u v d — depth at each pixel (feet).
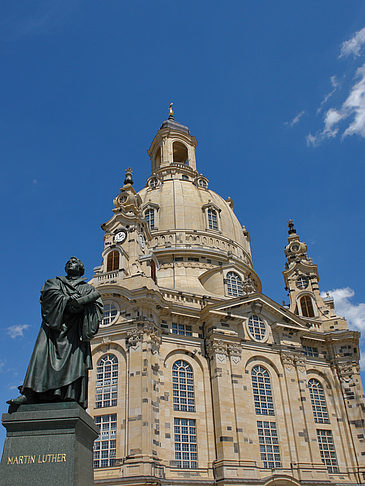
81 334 51.13
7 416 44.78
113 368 177.68
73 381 48.21
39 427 44.50
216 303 201.16
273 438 188.75
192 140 351.87
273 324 215.31
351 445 209.15
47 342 49.75
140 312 183.32
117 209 224.12
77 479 42.19
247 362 200.44
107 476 154.71
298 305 257.55
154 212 272.72
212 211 281.33
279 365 207.51
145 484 148.15
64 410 45.06
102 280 200.44
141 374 170.50
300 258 271.69
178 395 182.70
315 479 182.60
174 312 196.13
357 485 197.36
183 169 320.70
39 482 41.73
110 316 188.14
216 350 192.34
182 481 162.61
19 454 43.24
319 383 222.28
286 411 197.67
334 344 231.71
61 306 50.55
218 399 182.70
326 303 253.65
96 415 169.78
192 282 240.32
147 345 176.55
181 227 267.39
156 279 219.41
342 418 216.33
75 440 43.88
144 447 156.46
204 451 175.83
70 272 56.03
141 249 217.97
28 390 47.34
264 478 171.32
